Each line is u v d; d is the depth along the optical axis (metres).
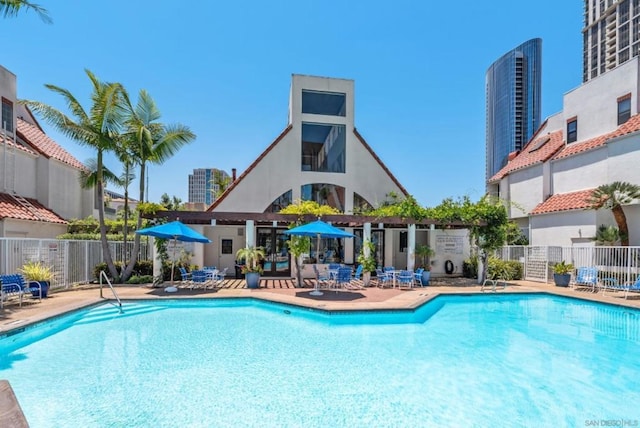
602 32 106.69
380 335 9.67
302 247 15.55
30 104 14.73
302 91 21.41
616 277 15.58
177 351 8.22
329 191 21.44
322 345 8.75
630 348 8.85
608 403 6.00
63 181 21.22
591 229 18.27
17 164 17.92
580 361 7.94
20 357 7.79
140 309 12.00
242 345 8.67
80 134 14.98
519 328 10.62
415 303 11.87
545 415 5.57
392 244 21.30
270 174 20.66
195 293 13.66
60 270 14.39
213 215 15.36
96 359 7.69
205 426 5.09
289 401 5.90
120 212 31.47
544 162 22.84
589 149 19.64
